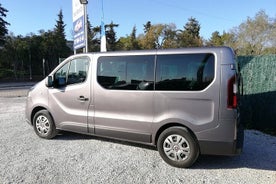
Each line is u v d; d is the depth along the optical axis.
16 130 7.92
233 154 5.01
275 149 6.49
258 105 8.45
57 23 68.81
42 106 6.96
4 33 50.72
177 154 5.30
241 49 48.53
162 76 5.41
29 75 53.91
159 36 66.56
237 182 4.73
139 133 5.65
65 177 4.83
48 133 6.92
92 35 60.38
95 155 5.88
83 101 6.30
